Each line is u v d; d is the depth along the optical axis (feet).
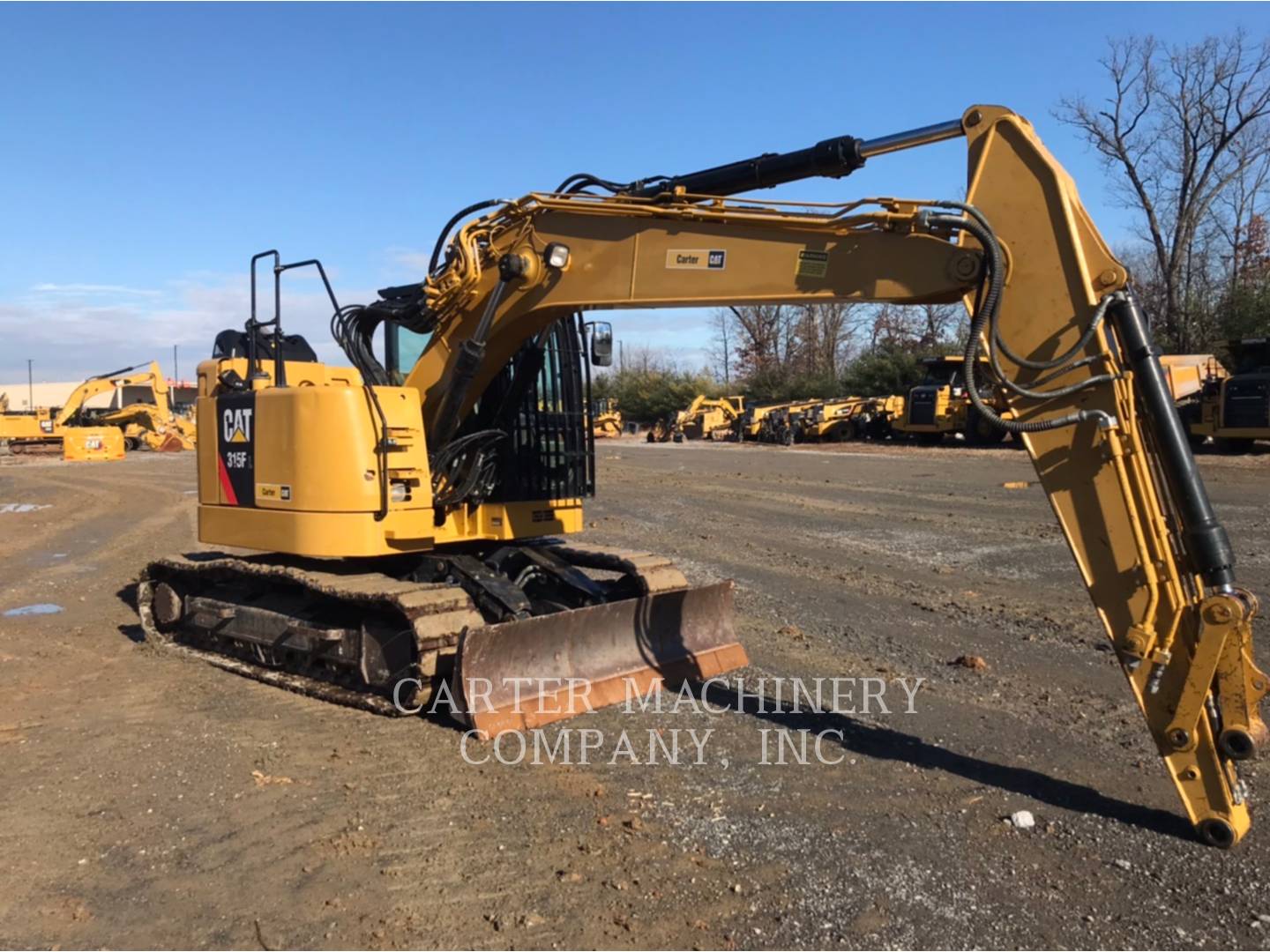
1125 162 129.80
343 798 16.03
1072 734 18.66
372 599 19.72
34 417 133.08
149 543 47.39
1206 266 130.82
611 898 12.78
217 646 25.50
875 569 35.53
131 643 27.09
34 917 12.51
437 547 23.47
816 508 53.06
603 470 81.30
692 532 45.19
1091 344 14.39
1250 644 13.87
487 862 13.76
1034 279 14.79
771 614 28.73
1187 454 14.11
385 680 20.48
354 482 21.08
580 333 25.30
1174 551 14.46
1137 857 13.80
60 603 33.24
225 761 17.80
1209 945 11.64
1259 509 45.68
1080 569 14.74
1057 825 14.83
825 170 16.83
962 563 36.11
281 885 13.23
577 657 20.63
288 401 21.86
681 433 136.15
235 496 23.50
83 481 86.94
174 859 14.03
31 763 17.89
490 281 21.02
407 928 12.13
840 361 194.90
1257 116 122.11
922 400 102.73
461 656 18.67
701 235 17.93
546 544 25.73
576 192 20.12
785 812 15.34
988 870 13.47
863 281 16.19
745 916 12.34
